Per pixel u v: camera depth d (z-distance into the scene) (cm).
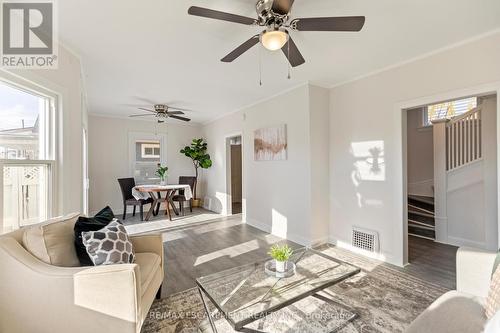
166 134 650
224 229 440
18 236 151
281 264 184
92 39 223
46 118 214
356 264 283
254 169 457
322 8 182
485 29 210
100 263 154
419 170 509
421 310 194
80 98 264
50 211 211
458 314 120
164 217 545
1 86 173
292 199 371
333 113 356
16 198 183
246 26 204
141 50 246
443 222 360
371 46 240
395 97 283
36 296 132
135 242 204
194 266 283
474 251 149
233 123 527
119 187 588
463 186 340
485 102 313
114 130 581
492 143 308
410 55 260
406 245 281
